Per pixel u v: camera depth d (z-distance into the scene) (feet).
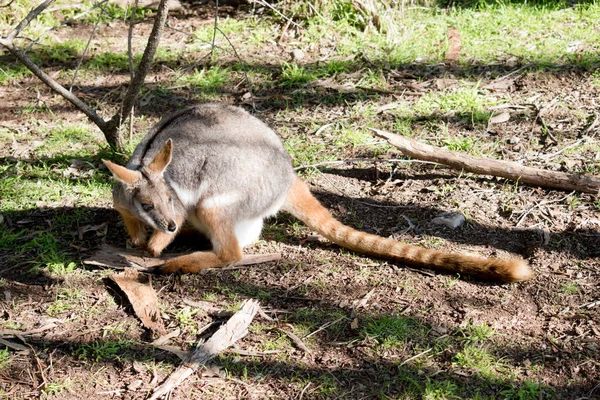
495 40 27.94
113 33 29.58
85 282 16.65
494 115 23.29
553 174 19.56
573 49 27.04
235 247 17.10
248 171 16.87
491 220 18.76
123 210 17.28
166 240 17.34
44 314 15.70
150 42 19.43
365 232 18.26
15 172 20.63
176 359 14.55
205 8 31.91
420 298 16.10
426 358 14.52
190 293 16.35
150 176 16.66
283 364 14.42
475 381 13.97
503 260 16.33
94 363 14.46
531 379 13.98
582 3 30.45
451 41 27.94
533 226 18.39
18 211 19.17
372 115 23.68
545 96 24.29
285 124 23.41
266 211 17.43
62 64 27.20
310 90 25.18
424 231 18.49
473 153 21.25
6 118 23.79
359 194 20.13
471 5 30.94
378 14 28.60
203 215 16.96
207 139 16.92
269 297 16.20
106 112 24.11
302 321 15.49
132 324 15.44
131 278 16.65
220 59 27.25
